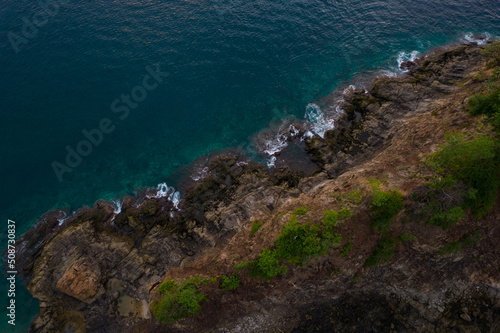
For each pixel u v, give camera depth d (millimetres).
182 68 55656
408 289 34500
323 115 49469
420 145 37375
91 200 43719
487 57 47312
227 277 33750
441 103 43312
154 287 35562
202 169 45812
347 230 32844
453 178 31844
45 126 49188
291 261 32625
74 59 56094
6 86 52688
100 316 35125
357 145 44188
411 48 56625
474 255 33812
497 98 34438
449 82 46500
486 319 32562
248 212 39312
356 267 33688
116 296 35812
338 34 59969
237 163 45719
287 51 57875
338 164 42750
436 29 59594
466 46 53406
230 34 60219
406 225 33094
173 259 37312
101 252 37875
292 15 63344
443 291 34062
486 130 33750
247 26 61594
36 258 38812
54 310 35344
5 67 54938
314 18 62688
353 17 62719
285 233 33031
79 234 39094
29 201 43812
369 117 46500
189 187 44031
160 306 32625
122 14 63438
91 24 61406
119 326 34562
